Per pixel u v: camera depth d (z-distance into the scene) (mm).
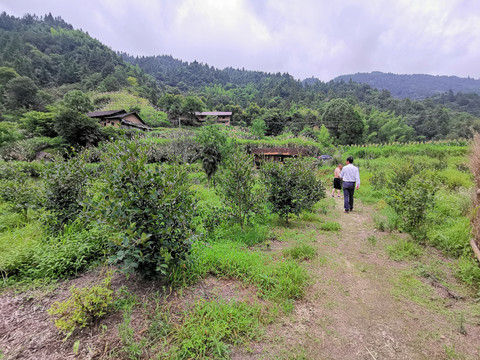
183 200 3252
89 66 101812
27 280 3111
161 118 55594
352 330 2502
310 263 3922
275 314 2654
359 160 19828
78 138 25859
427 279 3412
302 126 59312
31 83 48906
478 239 3873
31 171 9328
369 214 7113
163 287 2885
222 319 2441
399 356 2189
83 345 2158
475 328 2502
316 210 7469
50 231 4633
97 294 2498
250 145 29281
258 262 3645
